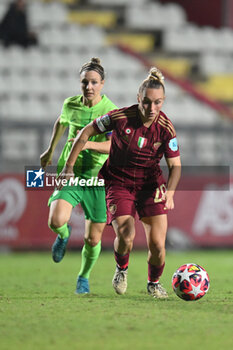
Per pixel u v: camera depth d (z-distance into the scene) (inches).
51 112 2409.0
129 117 744.3
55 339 534.3
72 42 2763.3
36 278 1174.3
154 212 765.9
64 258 1688.0
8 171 1766.7
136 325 601.0
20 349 494.3
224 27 3112.7
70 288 982.4
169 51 2940.5
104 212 844.0
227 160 1881.2
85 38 2785.4
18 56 2605.8
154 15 3011.8
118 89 2571.4
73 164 786.8
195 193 1840.6
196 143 1889.8
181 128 1875.0
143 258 1660.9
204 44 2970.0
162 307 723.4
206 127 1876.2
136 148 747.4
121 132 748.0
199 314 669.3
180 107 2524.6
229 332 567.8
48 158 934.4
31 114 2380.7
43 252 1878.7
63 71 2600.9
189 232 1841.8
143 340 530.3
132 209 774.5
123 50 2736.2
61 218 821.2
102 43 2802.7
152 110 709.3
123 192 773.3
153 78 706.2
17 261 1594.5
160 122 742.5
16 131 1914.4
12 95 2442.2
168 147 753.0
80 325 601.0
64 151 874.8
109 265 1475.1
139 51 2928.2
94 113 856.3
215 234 1841.8
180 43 2957.7
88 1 2984.7
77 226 1764.3
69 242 1756.9
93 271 1320.1
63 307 727.1
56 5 2896.2
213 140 2091.5
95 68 831.1
